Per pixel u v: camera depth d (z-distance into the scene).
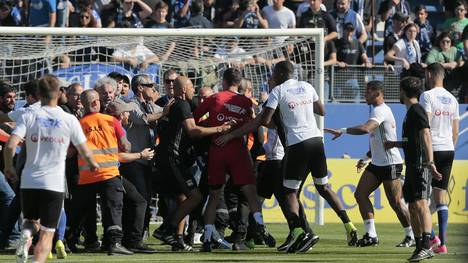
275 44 46.22
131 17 55.19
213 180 33.19
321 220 46.31
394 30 55.66
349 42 54.09
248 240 34.72
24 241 24.92
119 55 46.22
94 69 46.03
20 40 44.22
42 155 24.64
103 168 31.20
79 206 31.62
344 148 51.31
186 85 33.34
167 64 46.56
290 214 32.62
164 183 33.94
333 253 32.94
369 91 35.31
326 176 33.53
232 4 56.84
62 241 30.56
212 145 33.22
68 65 45.78
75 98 33.16
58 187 24.72
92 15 53.72
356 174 48.09
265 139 38.81
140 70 46.25
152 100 35.66
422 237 29.81
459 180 48.53
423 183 29.89
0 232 33.25
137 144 33.91
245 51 46.19
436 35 59.53
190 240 35.34
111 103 33.25
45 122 24.69
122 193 31.69
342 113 51.47
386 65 53.12
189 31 43.25
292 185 32.78
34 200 24.69
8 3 53.97
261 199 36.16
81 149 24.95
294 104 32.59
